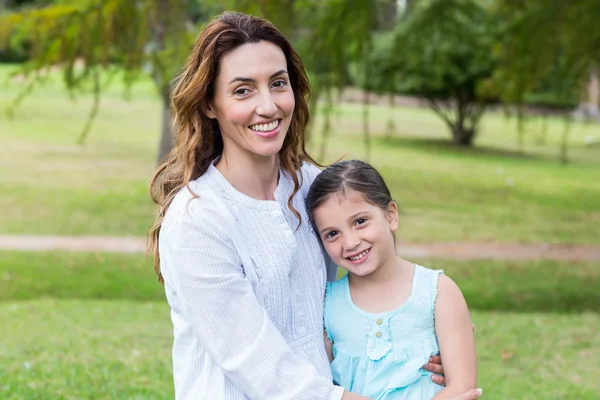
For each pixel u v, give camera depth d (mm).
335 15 8523
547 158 23781
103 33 8414
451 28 10773
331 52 8703
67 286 8844
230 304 1990
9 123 23844
